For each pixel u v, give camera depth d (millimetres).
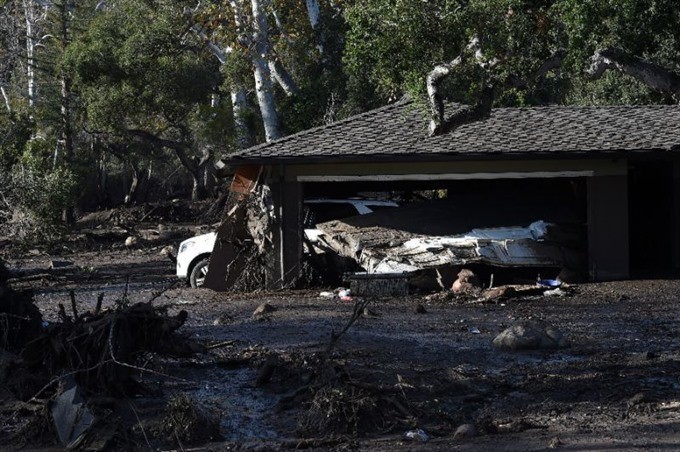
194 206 54594
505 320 16031
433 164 20906
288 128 39312
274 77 42812
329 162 20328
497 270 21125
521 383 11414
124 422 9695
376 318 16328
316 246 21531
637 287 19906
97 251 36031
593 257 21031
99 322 10242
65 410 9391
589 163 21031
